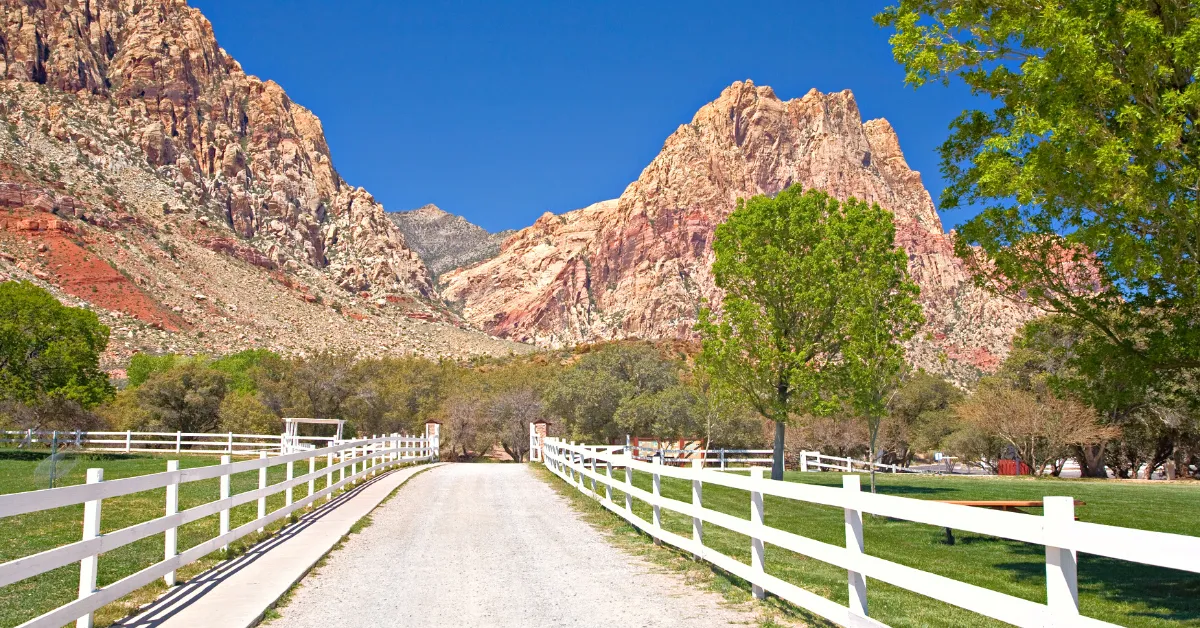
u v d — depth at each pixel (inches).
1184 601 332.2
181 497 639.1
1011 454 1616.6
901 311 671.1
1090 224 339.9
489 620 263.3
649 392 1977.1
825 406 791.7
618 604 286.4
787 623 258.7
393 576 340.8
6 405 1487.5
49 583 312.3
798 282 815.7
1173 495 802.8
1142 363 375.6
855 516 226.7
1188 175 304.3
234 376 2452.0
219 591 299.4
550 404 2153.1
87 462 1095.6
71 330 1402.6
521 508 613.3
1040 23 341.1
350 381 2284.7
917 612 288.5
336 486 686.5
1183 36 300.4
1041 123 332.5
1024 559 442.0
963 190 410.0
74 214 5502.0
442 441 2246.6
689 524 529.7
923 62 400.2
